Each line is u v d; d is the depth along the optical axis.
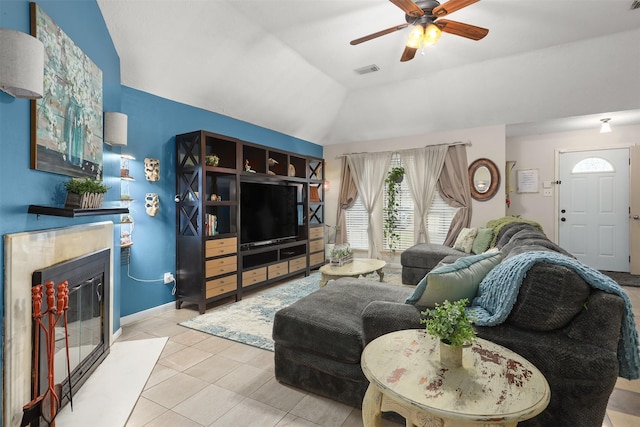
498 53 3.87
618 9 2.98
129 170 3.20
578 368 1.27
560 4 2.91
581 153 5.42
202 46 3.28
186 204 3.57
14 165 1.55
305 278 5.11
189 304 3.79
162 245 3.53
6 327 1.43
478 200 5.17
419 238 5.61
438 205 5.55
